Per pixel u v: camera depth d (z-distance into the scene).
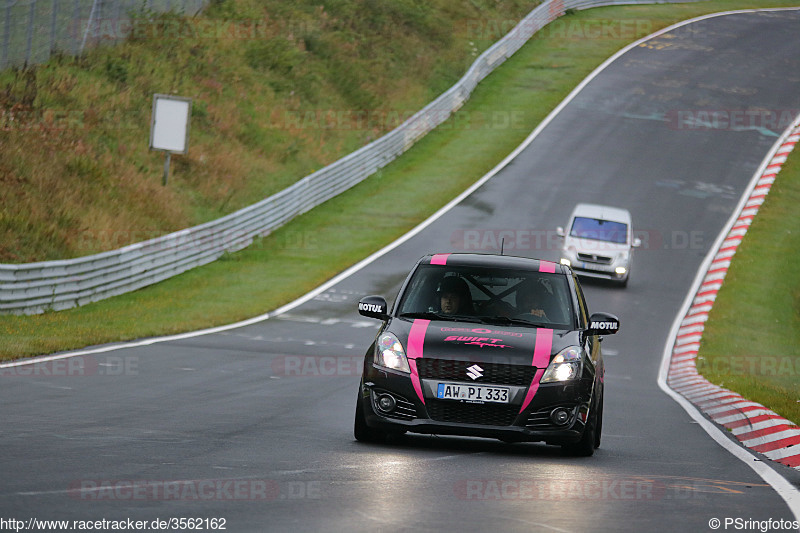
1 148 104.69
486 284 34.44
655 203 140.00
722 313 95.19
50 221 96.31
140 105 135.75
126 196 111.62
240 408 38.78
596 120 179.12
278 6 198.12
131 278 88.94
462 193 139.50
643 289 102.19
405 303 34.09
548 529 19.78
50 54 133.00
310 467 25.89
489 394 30.23
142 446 28.03
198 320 75.31
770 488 26.53
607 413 45.19
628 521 21.00
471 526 19.72
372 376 31.00
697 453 33.75
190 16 175.50
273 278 97.31
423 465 27.34
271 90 168.88
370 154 148.88
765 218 136.00
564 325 33.34
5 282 71.62
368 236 118.31
